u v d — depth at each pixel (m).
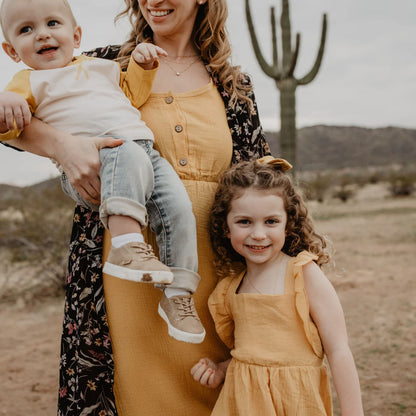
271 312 1.95
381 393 4.21
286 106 8.23
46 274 8.26
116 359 2.05
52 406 4.36
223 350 2.16
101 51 2.32
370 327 5.86
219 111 2.21
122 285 2.04
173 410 2.08
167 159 2.10
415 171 34.72
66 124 1.93
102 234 2.07
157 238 1.93
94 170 1.81
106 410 2.03
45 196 8.73
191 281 1.88
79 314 2.06
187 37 2.25
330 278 8.42
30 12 1.90
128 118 1.96
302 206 2.12
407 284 7.78
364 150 116.94
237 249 2.04
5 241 8.60
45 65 1.95
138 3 2.27
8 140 1.95
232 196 2.02
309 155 114.81
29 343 6.00
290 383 1.85
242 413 1.85
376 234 13.57
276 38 8.33
